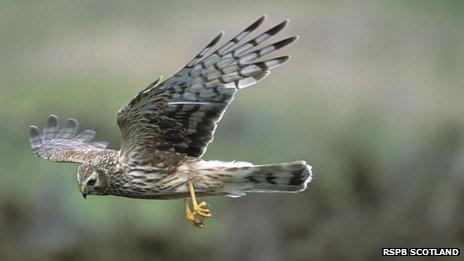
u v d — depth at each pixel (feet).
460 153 55.57
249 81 33.17
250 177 34.12
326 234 53.62
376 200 54.29
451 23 95.76
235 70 33.04
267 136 71.77
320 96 80.89
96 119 78.74
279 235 54.34
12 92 86.53
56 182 60.18
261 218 55.11
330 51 90.68
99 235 57.31
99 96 84.94
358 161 57.47
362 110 77.20
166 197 35.17
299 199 55.11
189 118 33.96
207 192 34.65
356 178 55.57
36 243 57.16
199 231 56.34
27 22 100.83
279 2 99.66
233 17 97.96
